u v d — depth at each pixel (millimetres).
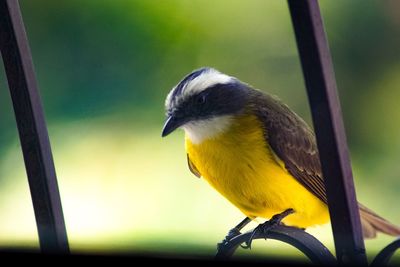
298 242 5344
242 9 13898
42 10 13633
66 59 13570
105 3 13719
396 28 13648
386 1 13633
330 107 4617
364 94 13844
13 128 12844
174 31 13773
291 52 13711
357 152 13695
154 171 12875
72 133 13219
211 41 13742
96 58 13594
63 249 4734
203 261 3939
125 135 13258
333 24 13836
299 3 4551
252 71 13836
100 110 13383
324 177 4738
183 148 13141
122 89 13492
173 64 13672
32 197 5355
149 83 13570
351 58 13859
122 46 13648
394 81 13719
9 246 4406
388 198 13031
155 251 4066
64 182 12680
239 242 5922
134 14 13734
